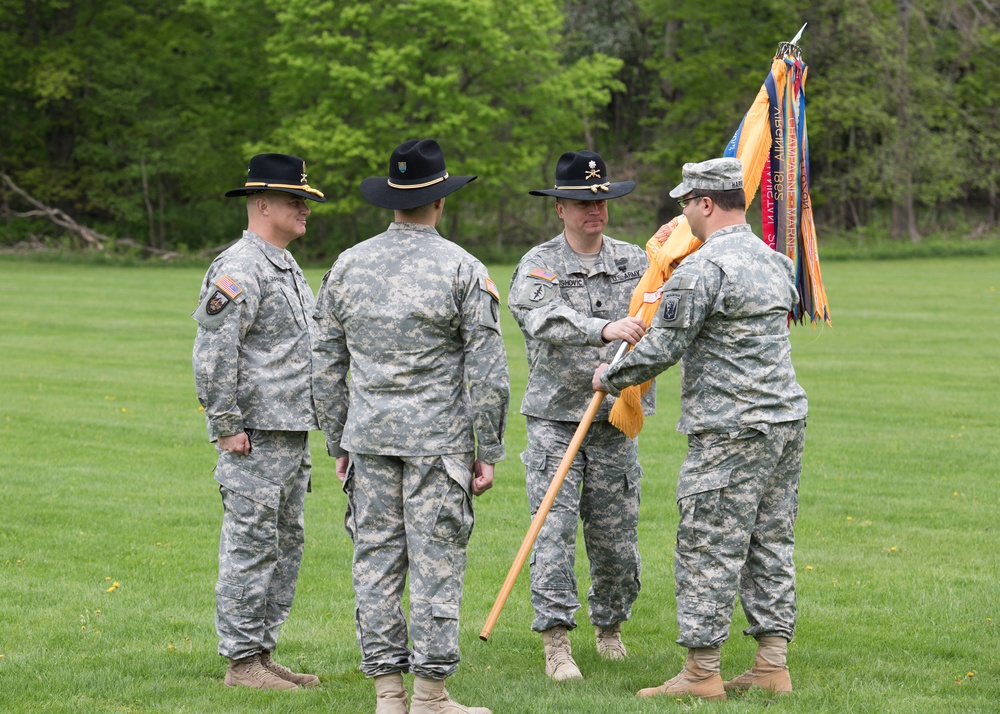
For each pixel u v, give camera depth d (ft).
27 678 21.26
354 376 19.39
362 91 178.91
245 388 21.29
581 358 23.27
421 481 18.89
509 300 23.81
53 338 83.30
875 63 189.67
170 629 24.70
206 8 195.93
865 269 160.66
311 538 33.30
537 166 214.69
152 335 85.87
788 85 24.48
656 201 226.58
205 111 207.82
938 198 220.43
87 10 202.39
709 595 20.08
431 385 19.04
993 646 23.56
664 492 38.75
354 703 20.22
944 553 31.37
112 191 212.02
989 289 125.80
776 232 24.29
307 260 204.95
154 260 188.14
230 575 21.16
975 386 62.90
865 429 50.67
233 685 21.20
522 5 186.60
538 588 22.68
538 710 19.52
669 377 67.87
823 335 86.07
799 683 21.27
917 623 25.21
